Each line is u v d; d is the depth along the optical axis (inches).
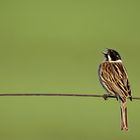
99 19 1563.7
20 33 1443.2
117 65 618.5
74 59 1240.8
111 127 954.1
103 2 1710.1
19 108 1039.0
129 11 1627.7
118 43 1343.5
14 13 1610.5
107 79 605.3
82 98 1053.8
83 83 1103.0
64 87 1089.4
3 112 1027.9
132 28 1476.4
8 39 1396.4
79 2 1713.8
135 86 1077.8
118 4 1690.5
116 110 1014.4
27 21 1544.0
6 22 1534.2
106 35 1413.6
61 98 1064.2
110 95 599.5
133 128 952.3
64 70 1177.4
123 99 581.9
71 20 1556.3
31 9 1648.6
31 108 1038.4
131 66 1184.2
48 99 1062.4
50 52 1291.8
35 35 1427.2
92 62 1223.5
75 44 1344.7
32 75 1155.3
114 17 1577.3
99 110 1015.0
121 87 592.1
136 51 1282.0
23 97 1072.2
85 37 1398.9
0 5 1670.8
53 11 1636.3
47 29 1480.1
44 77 1143.6
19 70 1185.4
